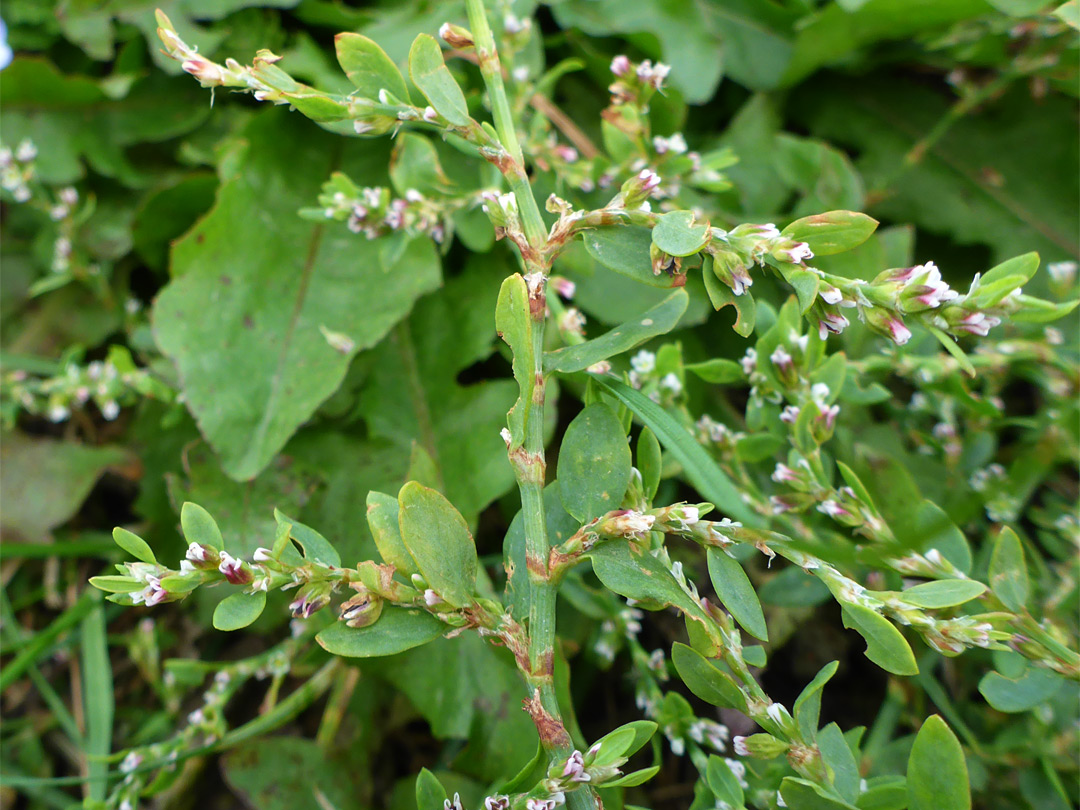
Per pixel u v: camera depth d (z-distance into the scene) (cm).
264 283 26
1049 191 28
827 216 15
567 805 15
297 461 26
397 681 24
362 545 25
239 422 24
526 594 16
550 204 16
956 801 15
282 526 16
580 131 29
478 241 26
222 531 25
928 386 21
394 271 25
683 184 23
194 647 30
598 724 27
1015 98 28
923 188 29
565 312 21
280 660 24
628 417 17
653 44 28
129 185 31
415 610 16
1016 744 20
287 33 30
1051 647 17
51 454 30
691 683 16
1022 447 25
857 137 30
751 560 25
